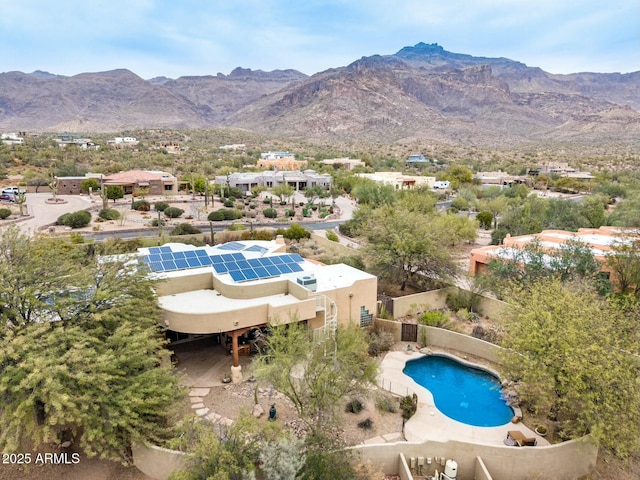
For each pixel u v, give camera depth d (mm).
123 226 58031
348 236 58031
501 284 31547
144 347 17156
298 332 19344
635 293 31328
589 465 17500
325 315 24109
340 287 26109
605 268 33562
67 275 18797
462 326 29031
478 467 16688
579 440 16703
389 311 30594
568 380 17078
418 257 34281
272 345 20562
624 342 18906
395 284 37094
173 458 15500
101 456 14828
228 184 88250
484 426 19672
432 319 28703
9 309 16703
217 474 12883
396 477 16953
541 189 115062
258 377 18438
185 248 29766
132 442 15734
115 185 77688
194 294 25156
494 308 30828
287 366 17938
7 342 15070
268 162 129375
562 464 16969
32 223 56969
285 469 13031
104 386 14992
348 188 102062
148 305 20875
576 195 105438
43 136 192875
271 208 73375
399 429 19141
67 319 17719
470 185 113375
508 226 59281
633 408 16266
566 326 18719
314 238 52969
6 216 58531
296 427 18484
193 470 13844
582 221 58312
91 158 120562
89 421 14797
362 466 15547
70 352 15055
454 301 32656
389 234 35812
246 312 22266
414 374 24344
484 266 38250
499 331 27281
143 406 16031
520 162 176125
